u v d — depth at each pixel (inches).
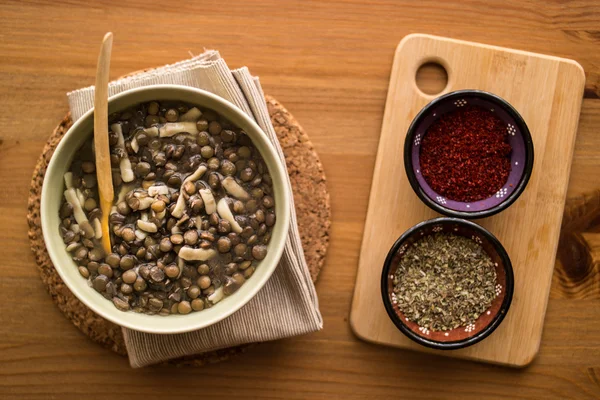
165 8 24.4
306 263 23.9
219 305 21.5
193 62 23.2
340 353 24.7
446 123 24.4
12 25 24.3
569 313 24.7
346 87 24.6
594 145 24.8
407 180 24.4
